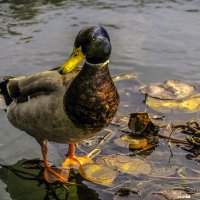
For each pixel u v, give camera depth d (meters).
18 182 5.71
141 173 5.71
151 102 7.20
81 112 5.32
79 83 5.27
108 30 10.00
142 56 8.75
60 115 5.35
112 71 8.16
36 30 10.04
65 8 11.43
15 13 11.09
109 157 6.05
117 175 5.69
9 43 9.37
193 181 5.57
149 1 11.95
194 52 8.93
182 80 7.89
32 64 8.39
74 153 6.24
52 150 6.37
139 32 9.91
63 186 5.60
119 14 11.00
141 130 6.50
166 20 10.60
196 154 6.15
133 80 7.86
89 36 5.25
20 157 6.15
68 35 9.72
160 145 6.37
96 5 11.65
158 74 8.09
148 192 5.35
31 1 11.94
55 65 8.34
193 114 6.96
